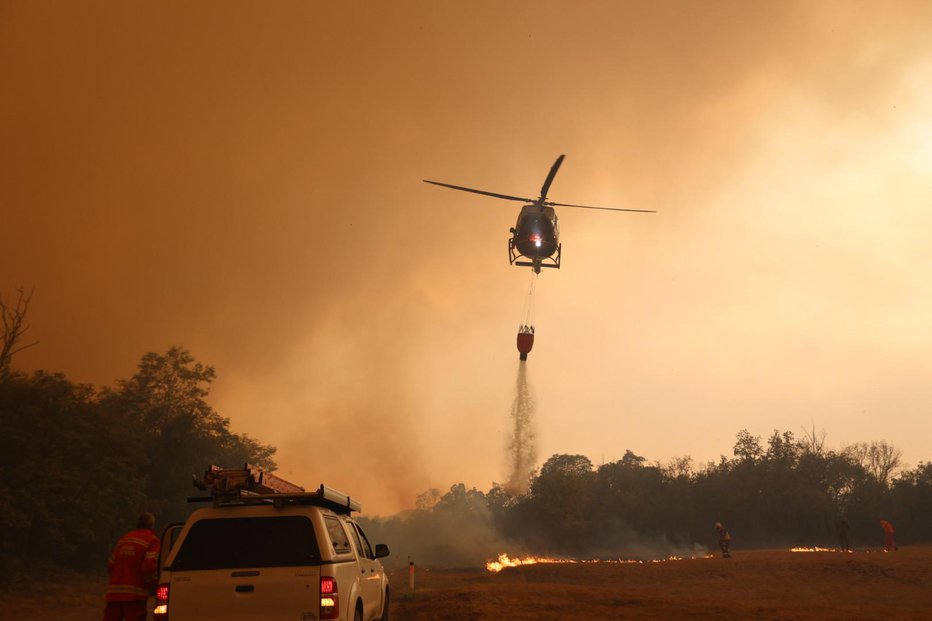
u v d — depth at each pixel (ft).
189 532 29.04
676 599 63.52
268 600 27.53
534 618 51.62
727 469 304.71
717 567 96.84
